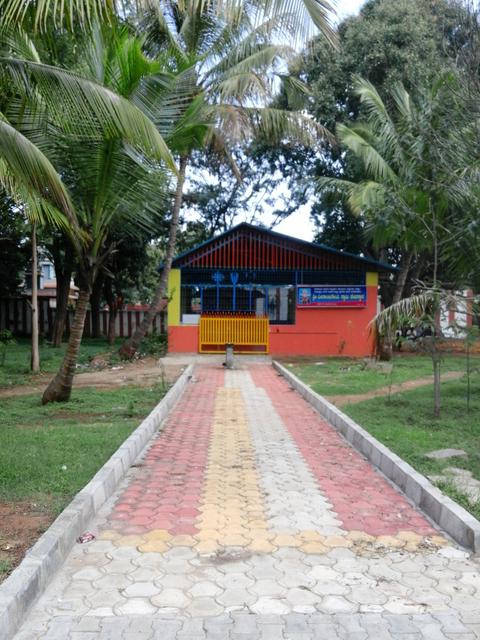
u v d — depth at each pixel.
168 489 5.35
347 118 19.48
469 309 9.25
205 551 3.98
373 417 8.46
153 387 11.90
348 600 3.35
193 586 3.48
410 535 4.31
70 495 4.74
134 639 2.91
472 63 9.00
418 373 14.00
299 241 18.48
